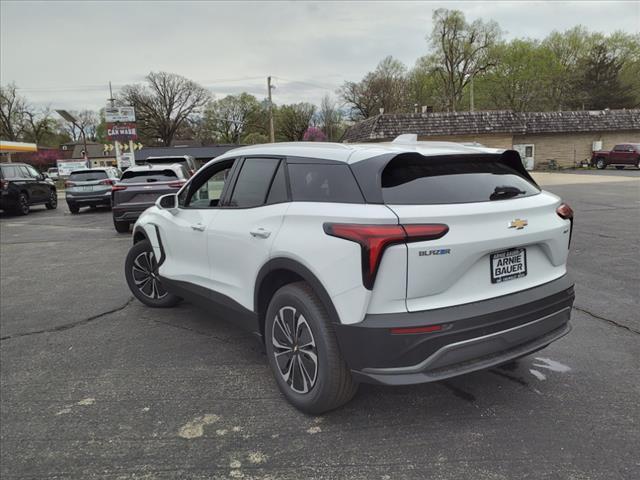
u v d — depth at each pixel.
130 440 2.72
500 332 2.56
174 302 5.01
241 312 3.38
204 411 3.00
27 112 74.06
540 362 3.56
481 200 2.61
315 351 2.73
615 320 4.38
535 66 51.97
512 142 31.84
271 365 3.12
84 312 5.05
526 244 2.69
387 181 2.55
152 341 4.18
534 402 3.00
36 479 2.41
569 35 58.91
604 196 14.77
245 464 2.47
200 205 3.96
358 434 2.70
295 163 3.00
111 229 11.58
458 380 3.29
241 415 2.94
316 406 2.79
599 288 5.35
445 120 29.81
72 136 92.38
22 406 3.13
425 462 2.44
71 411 3.05
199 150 31.34
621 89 52.09
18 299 5.67
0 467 2.52
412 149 2.78
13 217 15.74
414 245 2.33
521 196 2.82
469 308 2.47
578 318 4.45
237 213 3.34
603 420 2.78
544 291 2.78
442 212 2.38
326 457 2.51
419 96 64.38
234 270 3.38
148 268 5.02
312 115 81.88
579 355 3.67
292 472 2.40
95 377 3.52
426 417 2.85
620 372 3.38
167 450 2.62
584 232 8.72
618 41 55.06
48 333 4.46
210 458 2.53
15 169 16.23
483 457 2.47
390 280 2.34
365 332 2.40
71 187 15.87
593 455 2.46
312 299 2.72
